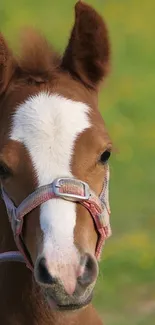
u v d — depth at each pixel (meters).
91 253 7.35
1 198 8.23
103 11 34.84
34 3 34.75
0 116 8.05
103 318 14.49
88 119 7.77
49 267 7.05
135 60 31.53
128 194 21.11
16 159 7.59
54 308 7.26
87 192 7.53
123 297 15.55
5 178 7.73
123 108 27.11
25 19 32.59
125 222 19.25
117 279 16.41
